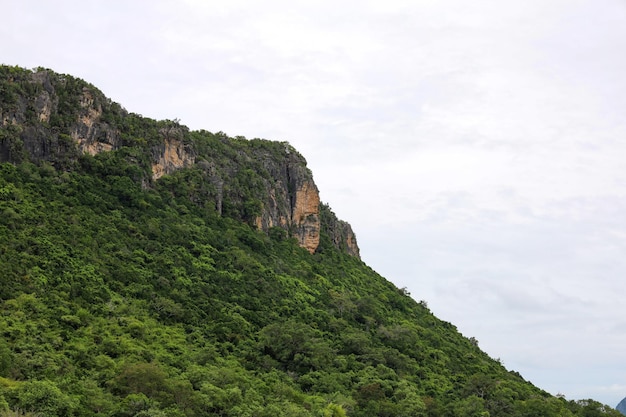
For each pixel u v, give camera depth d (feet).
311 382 424.87
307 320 486.79
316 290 539.70
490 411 456.86
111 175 519.60
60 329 369.71
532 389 541.34
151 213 513.86
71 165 502.38
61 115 514.27
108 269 435.12
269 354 441.68
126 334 387.75
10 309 367.25
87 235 451.12
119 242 465.88
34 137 491.31
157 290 442.91
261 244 554.87
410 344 518.37
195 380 370.73
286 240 598.34
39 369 337.11
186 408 345.31
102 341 375.66
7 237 412.57
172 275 463.83
